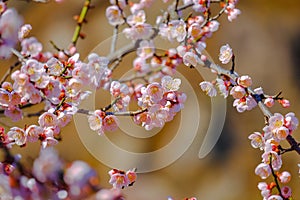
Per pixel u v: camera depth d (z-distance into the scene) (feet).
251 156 19.84
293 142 9.82
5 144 9.73
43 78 9.10
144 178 19.35
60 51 13.25
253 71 20.79
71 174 9.26
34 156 17.07
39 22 21.70
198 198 19.34
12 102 9.48
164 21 12.63
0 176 9.29
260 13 21.81
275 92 20.65
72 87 9.81
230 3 11.80
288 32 21.72
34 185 9.23
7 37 8.40
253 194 19.36
